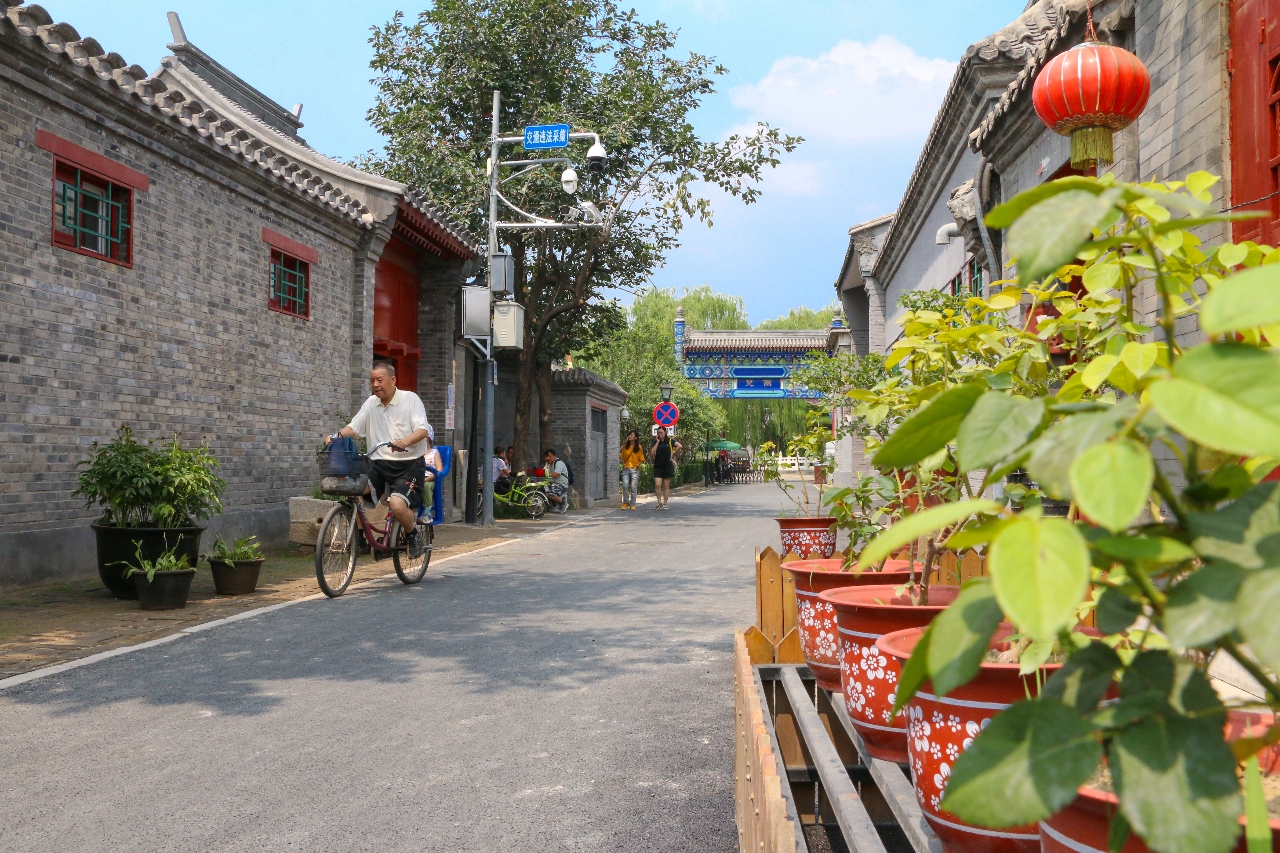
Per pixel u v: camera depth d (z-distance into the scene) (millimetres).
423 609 8305
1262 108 4836
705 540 15461
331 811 3590
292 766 4113
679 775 4004
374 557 9609
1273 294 741
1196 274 1694
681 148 23094
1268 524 833
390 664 6113
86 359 9844
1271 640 729
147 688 5461
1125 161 6352
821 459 6879
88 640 6805
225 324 12297
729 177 23922
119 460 8562
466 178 22234
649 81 23125
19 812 3568
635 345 42562
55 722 4773
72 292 9656
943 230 12164
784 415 55219
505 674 5848
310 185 14211
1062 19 6918
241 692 5383
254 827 3428
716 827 3436
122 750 4324
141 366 10680
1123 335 1835
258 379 13047
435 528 17953
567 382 27688
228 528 12188
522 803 3680
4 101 8828
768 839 1737
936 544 2877
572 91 23531
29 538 9047
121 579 8469
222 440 12211
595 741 4484
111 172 10188
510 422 27906
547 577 10578
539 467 24250
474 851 3227
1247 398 739
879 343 23062
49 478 9328
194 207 11656
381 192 15875
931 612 2508
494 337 19000
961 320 2734
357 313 15828
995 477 992
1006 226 977
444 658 6301
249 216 12859
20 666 5980
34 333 9164
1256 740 953
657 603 8680
